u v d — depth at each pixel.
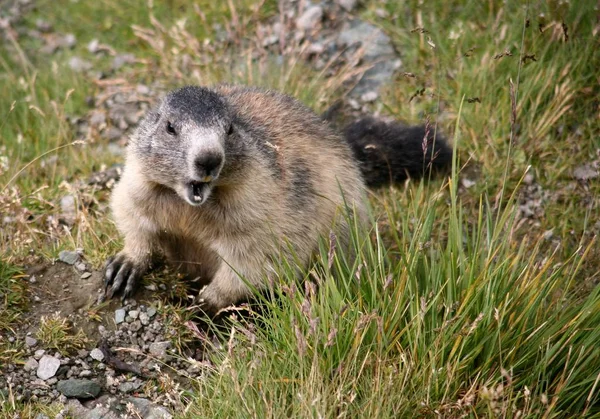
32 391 9.34
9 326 9.88
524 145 13.32
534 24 13.90
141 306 10.45
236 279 10.55
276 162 10.39
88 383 9.48
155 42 15.48
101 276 10.68
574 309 9.27
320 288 9.16
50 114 14.62
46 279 10.52
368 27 15.66
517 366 8.91
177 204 10.24
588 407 8.59
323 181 10.99
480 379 8.77
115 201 10.76
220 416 8.64
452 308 8.95
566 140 13.39
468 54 11.59
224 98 10.65
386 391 8.32
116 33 16.69
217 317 10.70
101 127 14.46
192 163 9.23
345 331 8.90
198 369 9.90
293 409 8.33
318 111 14.33
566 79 13.62
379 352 8.55
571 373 8.76
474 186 12.95
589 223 12.40
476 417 8.27
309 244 10.76
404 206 12.42
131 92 15.19
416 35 15.09
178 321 10.25
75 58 16.16
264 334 9.51
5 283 10.20
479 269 9.52
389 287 9.25
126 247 10.88
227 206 10.08
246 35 16.02
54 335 9.80
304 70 15.02
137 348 10.06
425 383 8.56
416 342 8.59
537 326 9.13
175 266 11.18
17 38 16.62
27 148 13.96
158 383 9.69
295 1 16.41
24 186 12.76
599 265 11.52
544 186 13.01
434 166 12.73
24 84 15.06
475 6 15.02
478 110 13.62
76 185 12.65
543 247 12.25
